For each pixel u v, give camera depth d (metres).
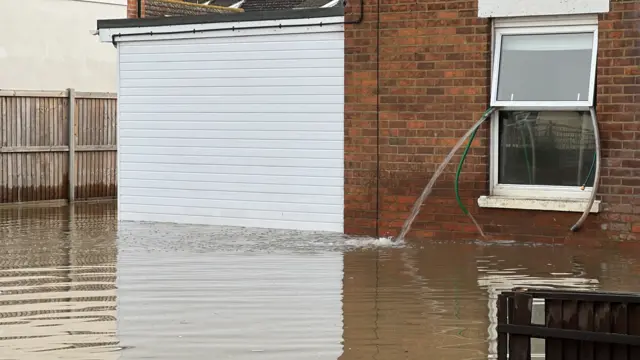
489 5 13.78
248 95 16.03
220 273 11.58
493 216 13.98
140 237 15.03
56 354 8.05
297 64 15.54
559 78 13.60
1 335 8.69
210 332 8.70
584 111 13.50
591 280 10.92
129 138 17.20
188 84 16.58
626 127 13.01
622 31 12.98
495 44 13.96
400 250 13.35
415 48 14.40
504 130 14.06
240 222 16.22
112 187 24.03
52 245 14.28
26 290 10.77
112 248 13.85
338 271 11.66
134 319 9.24
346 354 7.96
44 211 20.03
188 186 16.67
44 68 25.28
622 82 13.01
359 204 15.05
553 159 13.76
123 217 17.34
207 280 11.13
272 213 15.91
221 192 16.36
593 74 13.25
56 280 11.34
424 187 14.47
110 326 8.98
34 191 22.27
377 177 14.84
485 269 11.74
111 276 11.52
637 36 12.88
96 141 23.62
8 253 13.48
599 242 13.27
